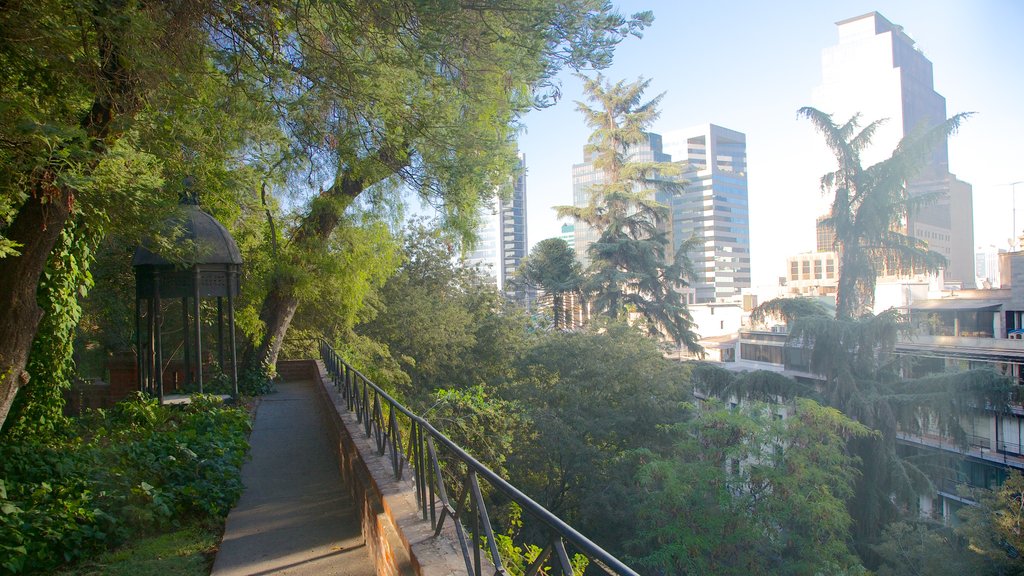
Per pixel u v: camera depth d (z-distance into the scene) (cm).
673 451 2331
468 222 1129
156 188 743
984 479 2853
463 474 1463
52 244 653
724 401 2730
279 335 1694
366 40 751
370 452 729
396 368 2533
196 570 558
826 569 1767
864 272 2684
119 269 1753
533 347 2838
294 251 1638
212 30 716
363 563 569
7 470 639
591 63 780
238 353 2005
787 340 2673
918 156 2525
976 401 2284
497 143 930
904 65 12188
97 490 646
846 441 2244
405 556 462
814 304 2761
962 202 10388
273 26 703
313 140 859
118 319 2058
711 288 14538
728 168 15762
